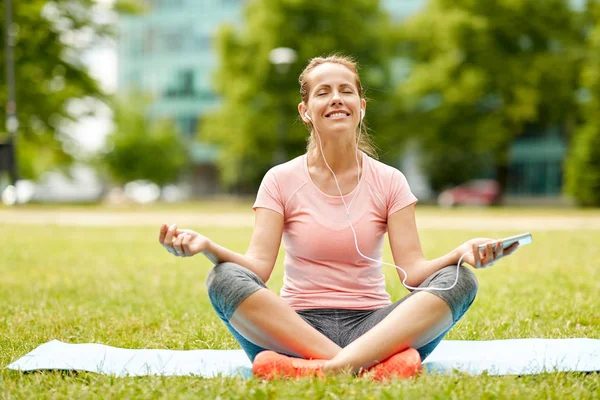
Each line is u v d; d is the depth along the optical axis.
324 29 35.19
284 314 3.27
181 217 22.50
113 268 9.45
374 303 3.69
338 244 3.64
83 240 13.76
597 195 30.45
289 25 34.75
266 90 35.22
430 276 3.45
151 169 47.03
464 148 36.78
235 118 36.56
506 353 4.04
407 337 3.24
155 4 56.09
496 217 22.33
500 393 3.03
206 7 55.34
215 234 15.15
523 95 33.41
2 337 4.80
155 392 3.13
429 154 41.53
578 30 35.41
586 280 7.91
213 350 4.25
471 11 35.19
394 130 36.59
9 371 3.64
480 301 6.56
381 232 3.78
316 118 3.72
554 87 34.19
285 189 3.76
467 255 3.35
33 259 10.33
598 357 3.87
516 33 34.88
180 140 49.62
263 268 3.62
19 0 28.86
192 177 55.09
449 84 34.50
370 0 36.19
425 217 22.33
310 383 3.05
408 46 38.00
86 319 5.60
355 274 3.68
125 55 56.56
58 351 4.05
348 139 3.72
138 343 4.65
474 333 4.91
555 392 3.14
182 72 55.81
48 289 7.42
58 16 29.97
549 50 35.72
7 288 7.45
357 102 3.75
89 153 42.03
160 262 10.23
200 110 55.50
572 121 35.66
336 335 3.54
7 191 30.28
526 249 11.65
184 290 7.52
